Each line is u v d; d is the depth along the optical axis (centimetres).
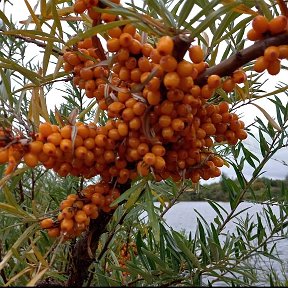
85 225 20
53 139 18
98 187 20
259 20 17
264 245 25
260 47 17
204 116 20
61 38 21
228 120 21
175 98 17
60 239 19
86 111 28
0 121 19
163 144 20
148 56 18
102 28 17
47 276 24
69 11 23
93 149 19
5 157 17
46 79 23
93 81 20
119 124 19
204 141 21
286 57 17
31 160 18
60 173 20
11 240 31
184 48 17
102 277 22
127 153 19
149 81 17
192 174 21
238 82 19
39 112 24
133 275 25
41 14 22
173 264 23
